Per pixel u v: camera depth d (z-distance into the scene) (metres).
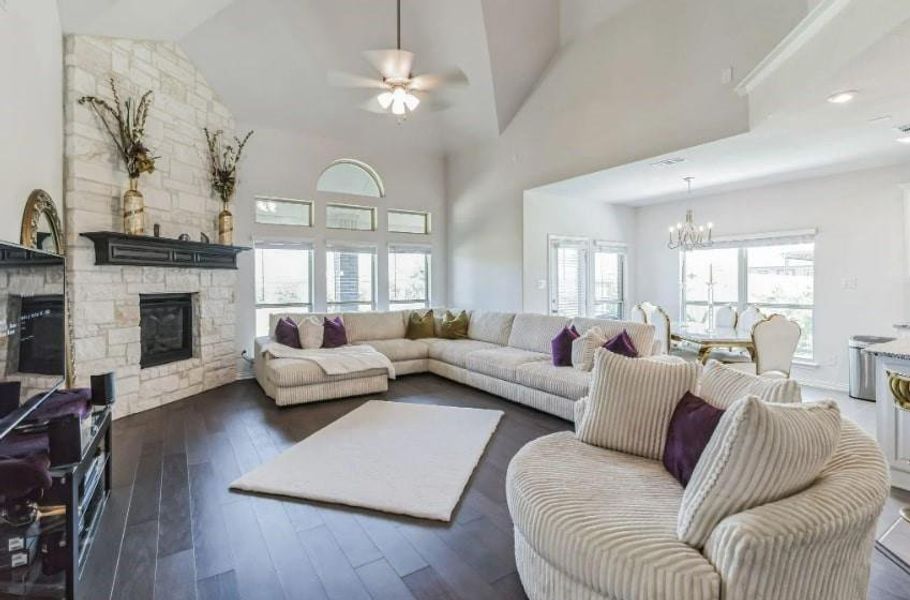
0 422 1.83
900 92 2.92
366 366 4.84
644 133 4.57
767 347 4.25
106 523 2.37
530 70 5.66
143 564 2.03
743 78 3.71
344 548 2.15
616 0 4.77
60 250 3.58
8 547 1.84
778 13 3.49
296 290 6.36
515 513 1.80
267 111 5.75
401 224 7.30
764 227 6.07
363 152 6.80
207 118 5.25
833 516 1.24
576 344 4.29
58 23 3.68
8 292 1.92
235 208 5.74
